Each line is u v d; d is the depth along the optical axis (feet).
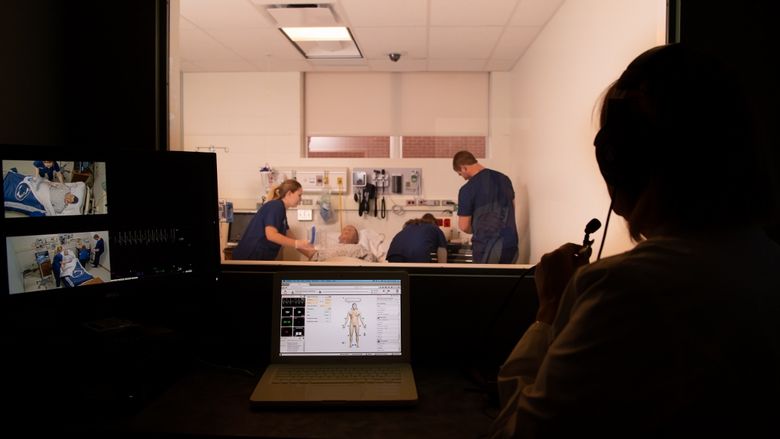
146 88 4.75
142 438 3.43
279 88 16.15
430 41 13.15
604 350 1.73
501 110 15.93
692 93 1.89
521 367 2.77
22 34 4.44
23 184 3.74
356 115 16.38
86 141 4.83
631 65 2.15
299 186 12.74
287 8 10.88
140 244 4.27
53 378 3.57
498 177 11.81
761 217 1.89
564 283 2.87
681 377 1.64
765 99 4.03
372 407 3.80
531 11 11.10
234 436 3.36
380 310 4.35
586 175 9.36
